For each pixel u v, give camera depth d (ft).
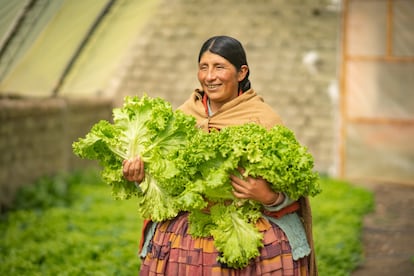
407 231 56.90
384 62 82.74
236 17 100.58
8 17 48.16
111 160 24.09
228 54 23.27
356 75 83.46
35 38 52.03
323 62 96.22
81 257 44.14
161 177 22.20
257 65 97.19
